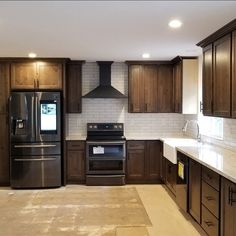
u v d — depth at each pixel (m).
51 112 5.45
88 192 5.27
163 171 5.54
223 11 2.81
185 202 4.10
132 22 3.17
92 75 6.11
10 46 4.45
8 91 5.55
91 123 6.12
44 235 3.51
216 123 4.59
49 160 5.49
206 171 3.30
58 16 2.98
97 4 2.63
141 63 5.88
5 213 4.25
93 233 3.57
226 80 3.40
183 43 4.20
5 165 5.60
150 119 6.25
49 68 5.58
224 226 2.82
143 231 3.64
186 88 5.30
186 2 2.59
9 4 2.63
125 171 5.75
